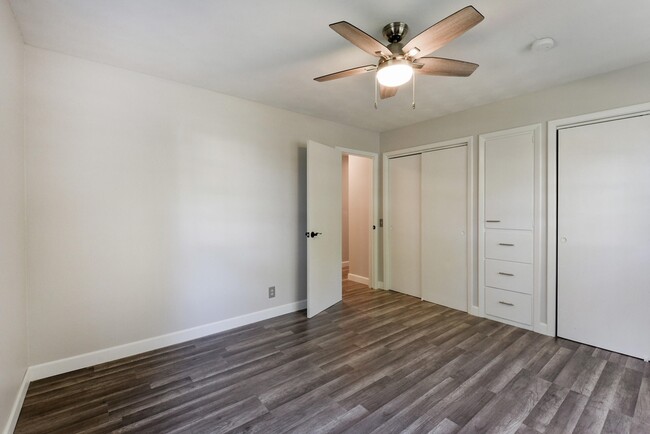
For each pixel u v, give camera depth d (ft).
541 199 9.66
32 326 6.97
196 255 9.43
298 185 11.91
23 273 6.59
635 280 8.08
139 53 7.34
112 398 6.39
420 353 8.39
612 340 8.45
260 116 10.79
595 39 6.75
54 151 7.19
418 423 5.65
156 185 8.66
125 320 8.21
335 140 13.14
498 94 10.01
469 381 7.02
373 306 12.46
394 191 14.53
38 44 6.88
